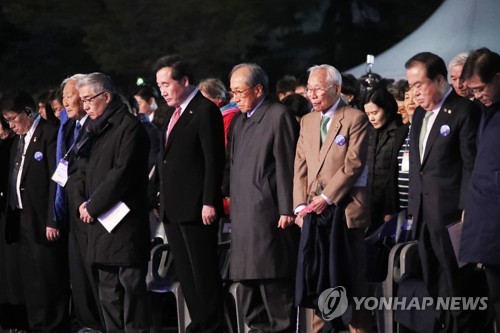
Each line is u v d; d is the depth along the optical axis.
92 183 10.74
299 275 9.71
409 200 9.53
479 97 8.55
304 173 10.02
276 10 47.72
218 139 10.55
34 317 11.93
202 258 10.57
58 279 11.80
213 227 10.63
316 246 9.68
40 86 49.28
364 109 11.27
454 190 9.20
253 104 10.44
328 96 9.84
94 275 11.00
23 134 11.96
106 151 10.66
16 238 12.05
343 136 9.76
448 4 20.31
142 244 10.65
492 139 8.52
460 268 9.13
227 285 11.29
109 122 10.72
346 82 12.47
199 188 10.58
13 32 50.16
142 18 46.31
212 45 45.78
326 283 9.60
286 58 47.97
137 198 10.65
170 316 12.54
